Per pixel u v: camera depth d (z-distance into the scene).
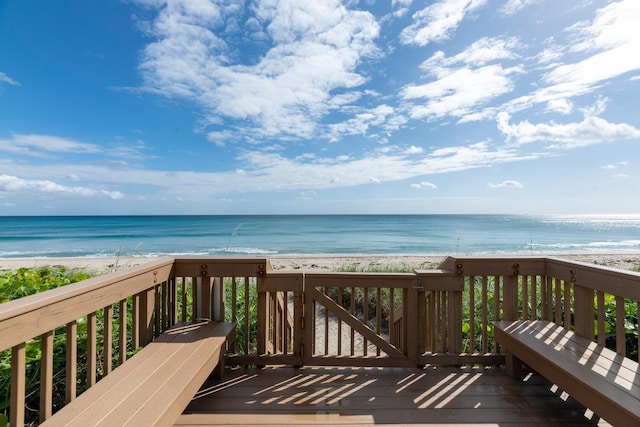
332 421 1.98
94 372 1.79
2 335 1.17
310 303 2.73
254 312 4.38
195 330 2.57
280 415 2.04
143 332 2.38
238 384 2.44
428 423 1.96
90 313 1.78
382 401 2.21
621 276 2.02
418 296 2.72
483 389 2.36
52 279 3.21
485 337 2.77
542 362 2.05
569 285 2.52
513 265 2.75
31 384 2.06
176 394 1.60
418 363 2.68
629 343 3.03
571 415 2.03
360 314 7.11
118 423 1.35
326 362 2.70
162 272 2.58
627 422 1.45
